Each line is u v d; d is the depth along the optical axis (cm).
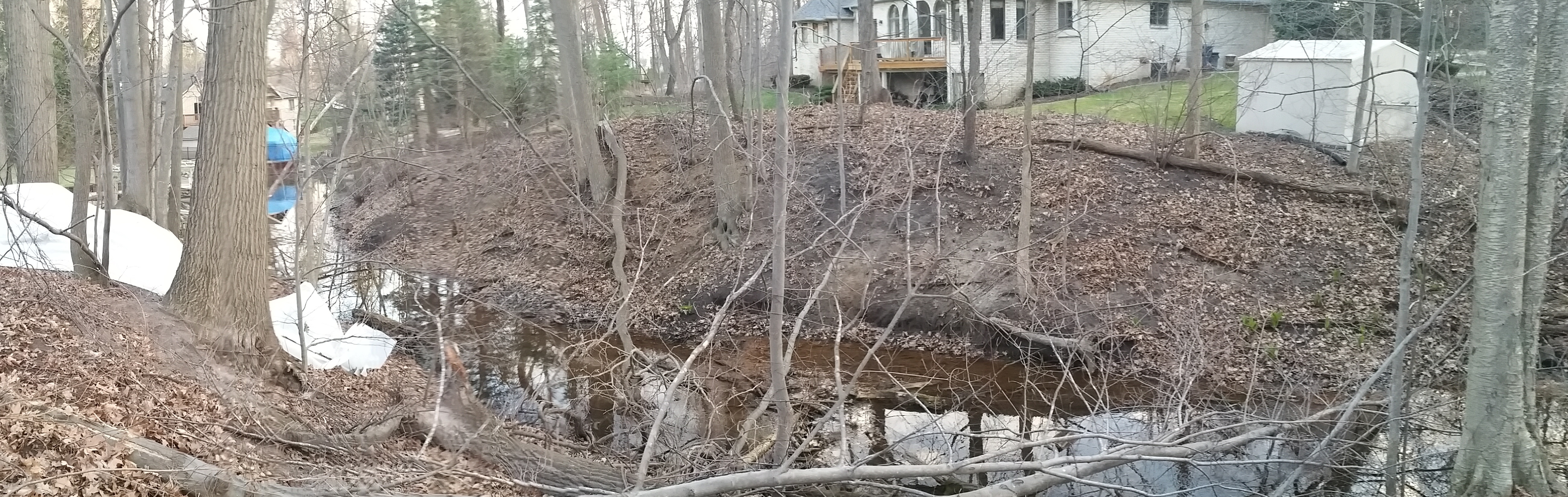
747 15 1692
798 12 3372
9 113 2055
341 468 738
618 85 2586
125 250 1376
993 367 1444
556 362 1430
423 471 729
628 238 2008
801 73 3328
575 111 2108
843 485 911
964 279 1598
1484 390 793
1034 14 1455
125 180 1630
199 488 695
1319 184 1725
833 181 1950
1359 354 1326
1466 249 1412
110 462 683
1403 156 1633
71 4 1327
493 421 953
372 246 2344
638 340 1645
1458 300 1284
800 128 2244
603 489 720
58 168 1736
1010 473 1016
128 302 1079
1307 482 924
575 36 2075
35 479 631
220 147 1012
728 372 1316
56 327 950
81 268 1206
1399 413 843
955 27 2708
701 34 2494
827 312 1641
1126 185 1820
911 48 2977
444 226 2295
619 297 1552
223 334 1007
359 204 2769
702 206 2031
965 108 2002
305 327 1188
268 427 839
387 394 1184
